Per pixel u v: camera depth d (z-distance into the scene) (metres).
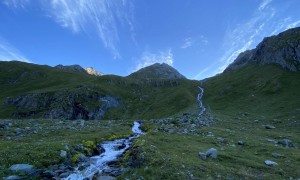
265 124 64.88
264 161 27.91
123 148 35.53
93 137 39.03
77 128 50.00
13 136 38.81
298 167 26.36
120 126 59.03
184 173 22.20
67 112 145.38
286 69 130.50
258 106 96.75
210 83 185.38
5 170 21.92
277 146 36.44
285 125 61.97
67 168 24.97
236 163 26.91
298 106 82.44
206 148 32.59
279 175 23.97
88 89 169.88
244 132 50.97
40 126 50.00
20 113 146.38
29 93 164.50
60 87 186.25
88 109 149.38
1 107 157.88
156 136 38.62
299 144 40.97
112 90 185.50
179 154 28.12
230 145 36.12
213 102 128.38
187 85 199.50
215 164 25.47
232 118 76.62
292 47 137.75
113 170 23.97
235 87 140.50
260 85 124.94
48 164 24.98
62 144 30.16
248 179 22.38
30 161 24.44
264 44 170.25
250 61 179.50
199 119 67.00
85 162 27.81
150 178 21.48
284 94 102.75
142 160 24.69
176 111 132.00
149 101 172.88
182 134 43.00
